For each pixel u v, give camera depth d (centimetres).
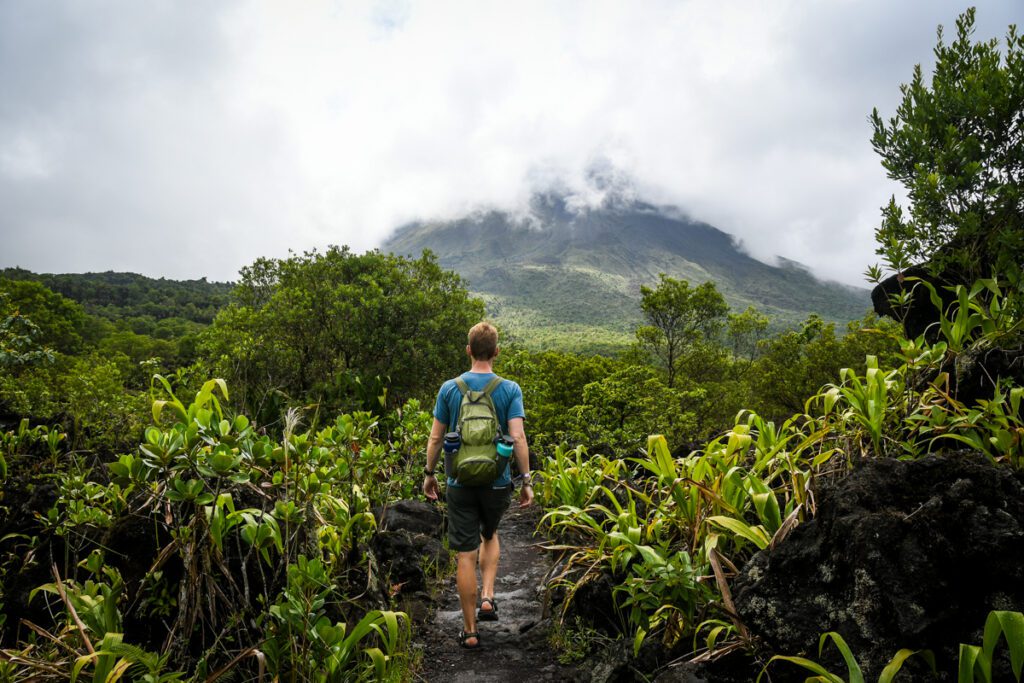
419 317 1691
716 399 2561
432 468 341
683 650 239
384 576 389
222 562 222
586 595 319
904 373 329
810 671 199
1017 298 316
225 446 229
